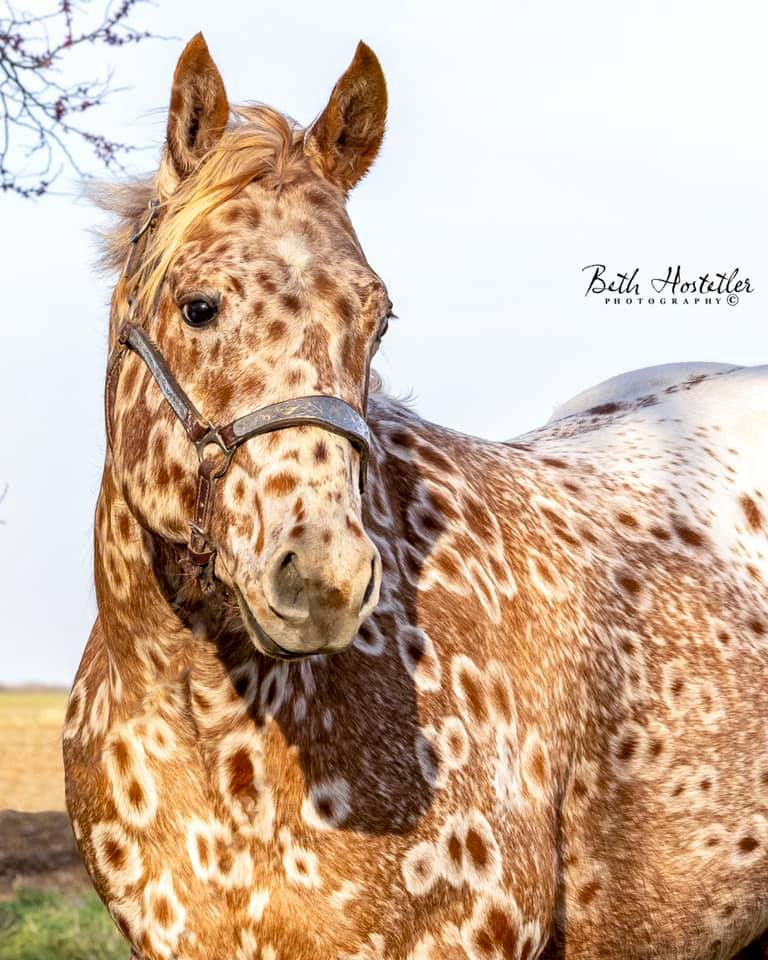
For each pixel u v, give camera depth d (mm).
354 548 3992
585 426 7117
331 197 4523
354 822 4727
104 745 4949
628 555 6078
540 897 5141
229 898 4750
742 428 7137
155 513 4496
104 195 5121
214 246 4285
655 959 5938
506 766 5109
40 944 9711
